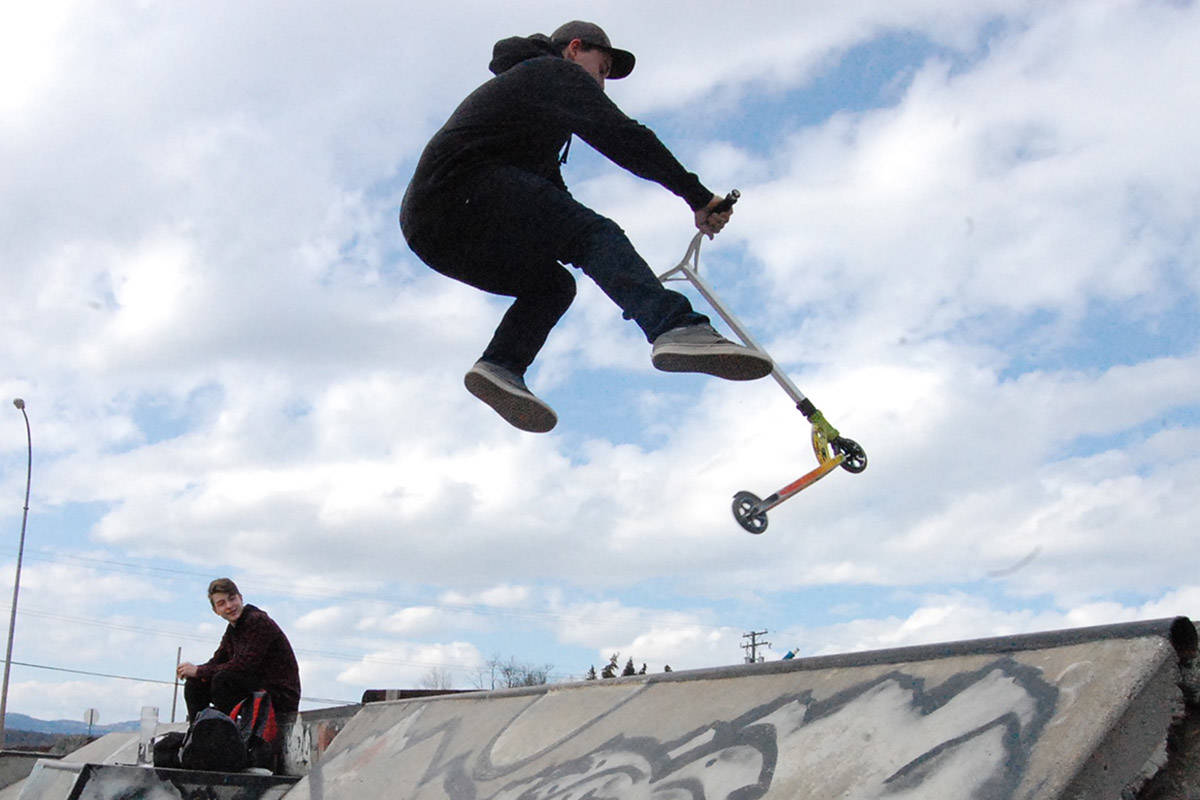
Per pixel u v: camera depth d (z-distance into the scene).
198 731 3.82
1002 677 1.35
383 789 2.44
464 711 2.59
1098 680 1.22
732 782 1.52
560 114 2.35
